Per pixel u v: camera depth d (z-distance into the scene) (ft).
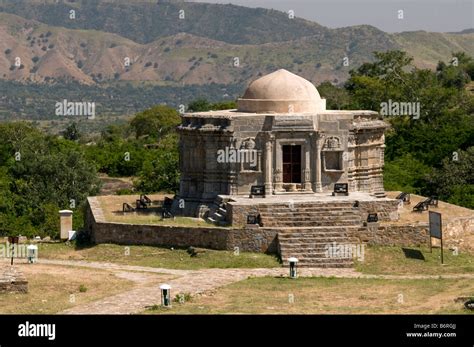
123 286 286.46
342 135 357.61
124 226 340.80
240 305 261.65
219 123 353.92
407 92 629.92
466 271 310.86
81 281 291.38
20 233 431.43
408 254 325.62
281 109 361.71
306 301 266.77
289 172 356.59
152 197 405.39
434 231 325.83
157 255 328.70
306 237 325.21
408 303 262.67
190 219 350.43
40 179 508.94
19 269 301.63
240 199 346.13
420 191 478.18
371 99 637.30
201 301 267.80
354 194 356.38
